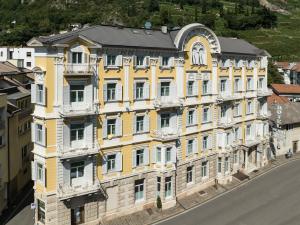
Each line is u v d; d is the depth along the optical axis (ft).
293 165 281.54
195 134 214.69
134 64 179.83
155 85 190.19
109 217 179.01
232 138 239.09
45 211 158.51
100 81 168.04
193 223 180.86
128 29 196.13
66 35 164.04
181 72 201.05
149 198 194.08
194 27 203.31
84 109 162.30
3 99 192.65
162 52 190.90
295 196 217.36
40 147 159.43
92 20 648.79
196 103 212.23
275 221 184.24
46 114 154.10
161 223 180.55
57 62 154.20
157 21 631.15
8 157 201.57
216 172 232.53
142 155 190.70
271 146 296.92
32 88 160.15
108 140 174.19
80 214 168.96
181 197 208.54
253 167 263.90
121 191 182.19
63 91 156.76
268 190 227.40
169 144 192.95
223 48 232.12
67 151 158.92
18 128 219.41
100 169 173.27
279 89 419.95
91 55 163.22
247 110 256.32
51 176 157.99
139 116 186.29
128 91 178.91
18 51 431.43
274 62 589.73
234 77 239.50
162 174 192.03
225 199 212.84
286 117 310.45
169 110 197.16
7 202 201.77
